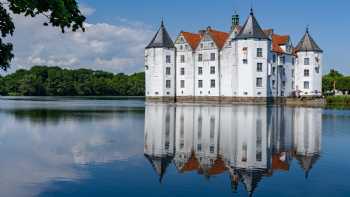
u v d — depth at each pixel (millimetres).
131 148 22875
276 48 95125
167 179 15312
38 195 13070
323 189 13953
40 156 20062
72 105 82562
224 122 39375
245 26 89062
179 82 101562
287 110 61062
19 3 9789
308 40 102562
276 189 13945
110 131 31828
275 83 93375
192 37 102750
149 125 36656
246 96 88062
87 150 22000
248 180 15305
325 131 31922
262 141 26188
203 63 97688
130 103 95438
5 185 14297
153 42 100750
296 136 28734
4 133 30016
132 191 13570
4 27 11000
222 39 98812
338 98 93312
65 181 14883
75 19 11117
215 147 23625
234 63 89562
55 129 33000
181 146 23922
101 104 88812
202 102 92500
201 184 14617
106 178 15367
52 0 10156
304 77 101625
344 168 17469
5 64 11336
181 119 43094
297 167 17766
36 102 101188
